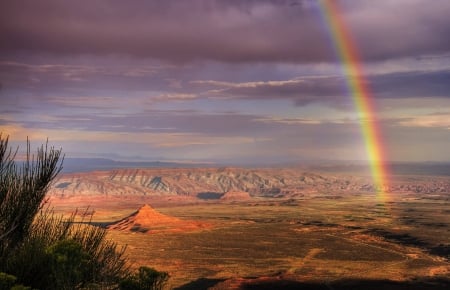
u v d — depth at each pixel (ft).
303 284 317.01
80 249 35.76
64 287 34.76
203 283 318.86
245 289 300.81
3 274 31.58
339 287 308.60
